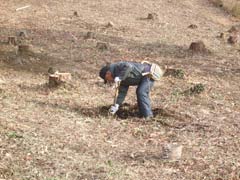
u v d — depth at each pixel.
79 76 14.31
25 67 14.98
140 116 10.93
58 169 7.80
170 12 26.78
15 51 16.45
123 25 22.50
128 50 18.09
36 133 9.28
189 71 15.73
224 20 26.50
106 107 11.27
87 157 8.43
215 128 10.46
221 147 9.40
